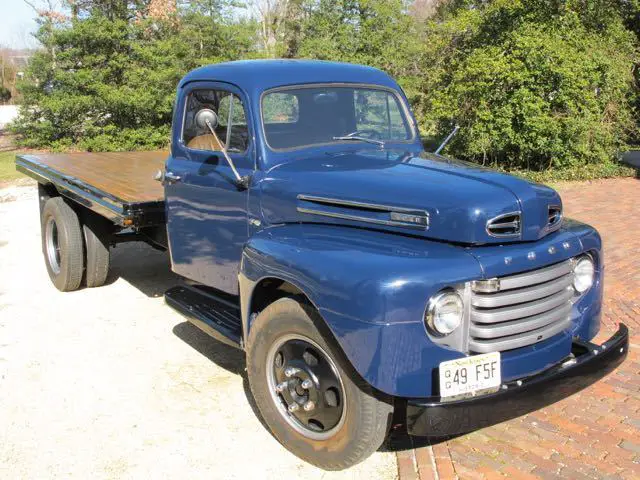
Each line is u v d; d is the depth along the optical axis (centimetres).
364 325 285
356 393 302
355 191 347
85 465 351
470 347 306
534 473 332
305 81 418
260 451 360
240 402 417
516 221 321
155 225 521
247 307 362
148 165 732
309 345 324
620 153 1490
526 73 1187
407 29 1975
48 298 626
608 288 615
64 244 616
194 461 352
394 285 282
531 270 318
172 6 1919
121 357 488
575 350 348
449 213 314
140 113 1822
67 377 455
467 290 301
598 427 377
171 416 401
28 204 1122
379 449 360
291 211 374
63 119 1816
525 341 318
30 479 339
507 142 1240
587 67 1202
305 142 411
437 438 369
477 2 1477
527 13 1283
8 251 811
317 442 331
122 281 680
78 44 1777
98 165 721
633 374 441
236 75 413
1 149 1881
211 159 425
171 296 471
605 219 912
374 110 450
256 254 349
